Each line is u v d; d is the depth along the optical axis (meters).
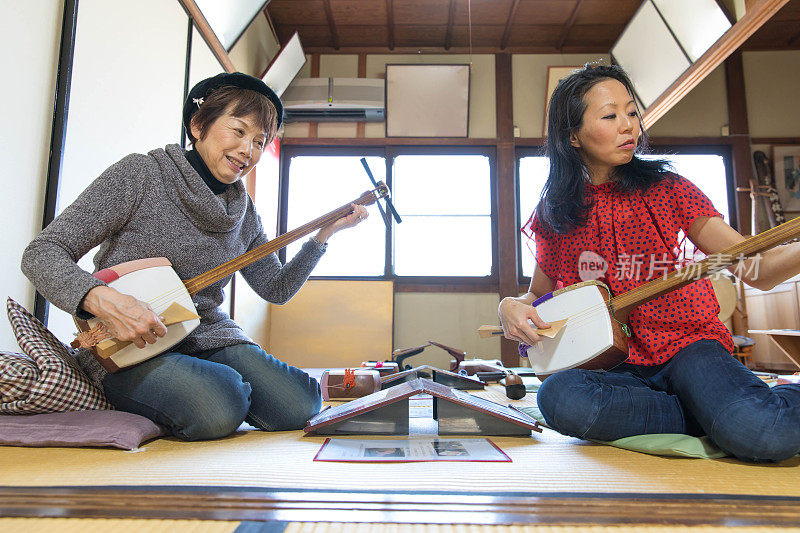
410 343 5.56
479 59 6.02
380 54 6.09
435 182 5.81
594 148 1.40
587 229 1.44
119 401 1.39
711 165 5.80
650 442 1.15
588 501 0.74
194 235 1.50
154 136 2.92
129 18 2.62
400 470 0.96
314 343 5.32
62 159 2.04
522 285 5.66
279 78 5.30
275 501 0.74
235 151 1.51
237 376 1.42
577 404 1.22
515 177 5.83
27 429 1.22
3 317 1.76
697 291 1.32
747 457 1.04
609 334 1.26
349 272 5.64
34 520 0.67
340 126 5.91
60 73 2.05
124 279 1.32
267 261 1.84
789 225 1.12
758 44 5.85
